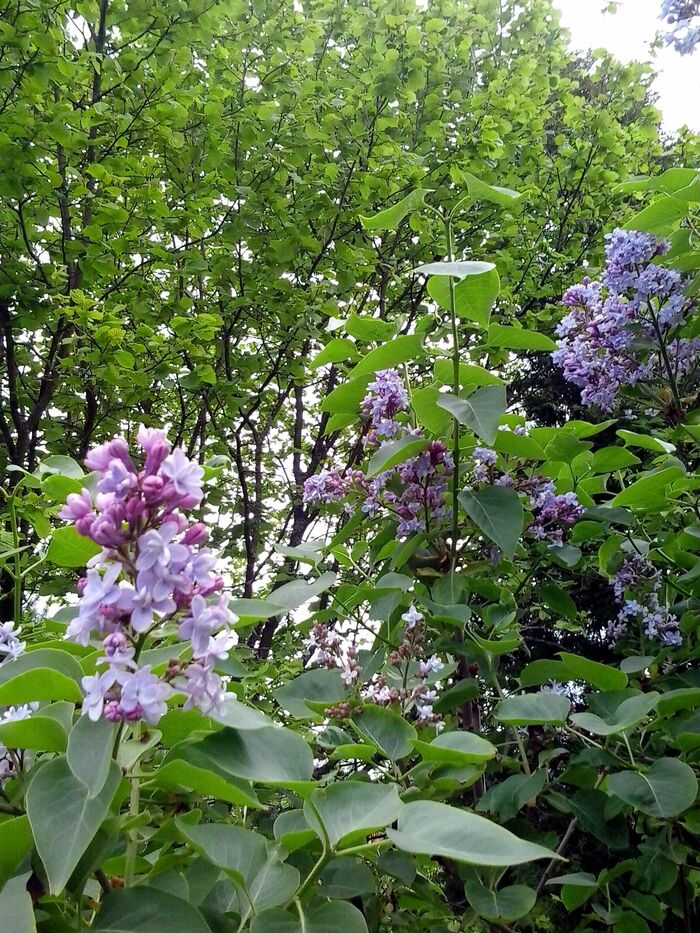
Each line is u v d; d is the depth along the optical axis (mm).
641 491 2748
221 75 7359
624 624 3648
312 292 7484
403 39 7543
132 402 6816
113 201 6508
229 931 1396
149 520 1269
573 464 2996
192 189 7305
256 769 1387
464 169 7918
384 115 7789
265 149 7254
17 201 6316
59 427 7957
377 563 3395
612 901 2699
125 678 1168
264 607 1767
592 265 9336
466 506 2531
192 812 1595
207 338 6172
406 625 2641
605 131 8922
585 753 2309
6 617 5754
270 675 4816
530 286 8508
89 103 7008
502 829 1172
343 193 7484
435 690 2666
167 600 1208
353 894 1802
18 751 1571
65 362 6168
